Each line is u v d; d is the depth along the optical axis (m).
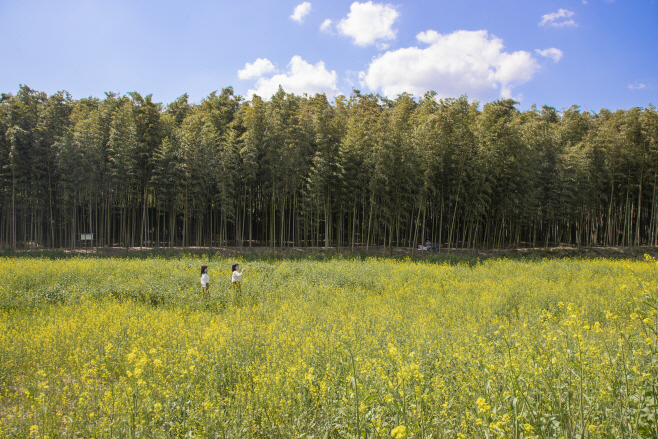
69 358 5.88
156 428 3.73
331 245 28.23
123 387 4.22
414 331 6.38
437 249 26.80
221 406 4.15
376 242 29.89
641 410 3.18
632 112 28.19
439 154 24.61
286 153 23.78
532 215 27.59
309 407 4.02
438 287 12.23
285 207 26.89
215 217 27.48
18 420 3.98
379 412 3.34
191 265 18.06
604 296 9.62
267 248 26.45
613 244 31.94
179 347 6.15
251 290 12.25
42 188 24.30
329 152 25.16
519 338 4.74
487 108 24.47
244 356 5.63
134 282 13.39
